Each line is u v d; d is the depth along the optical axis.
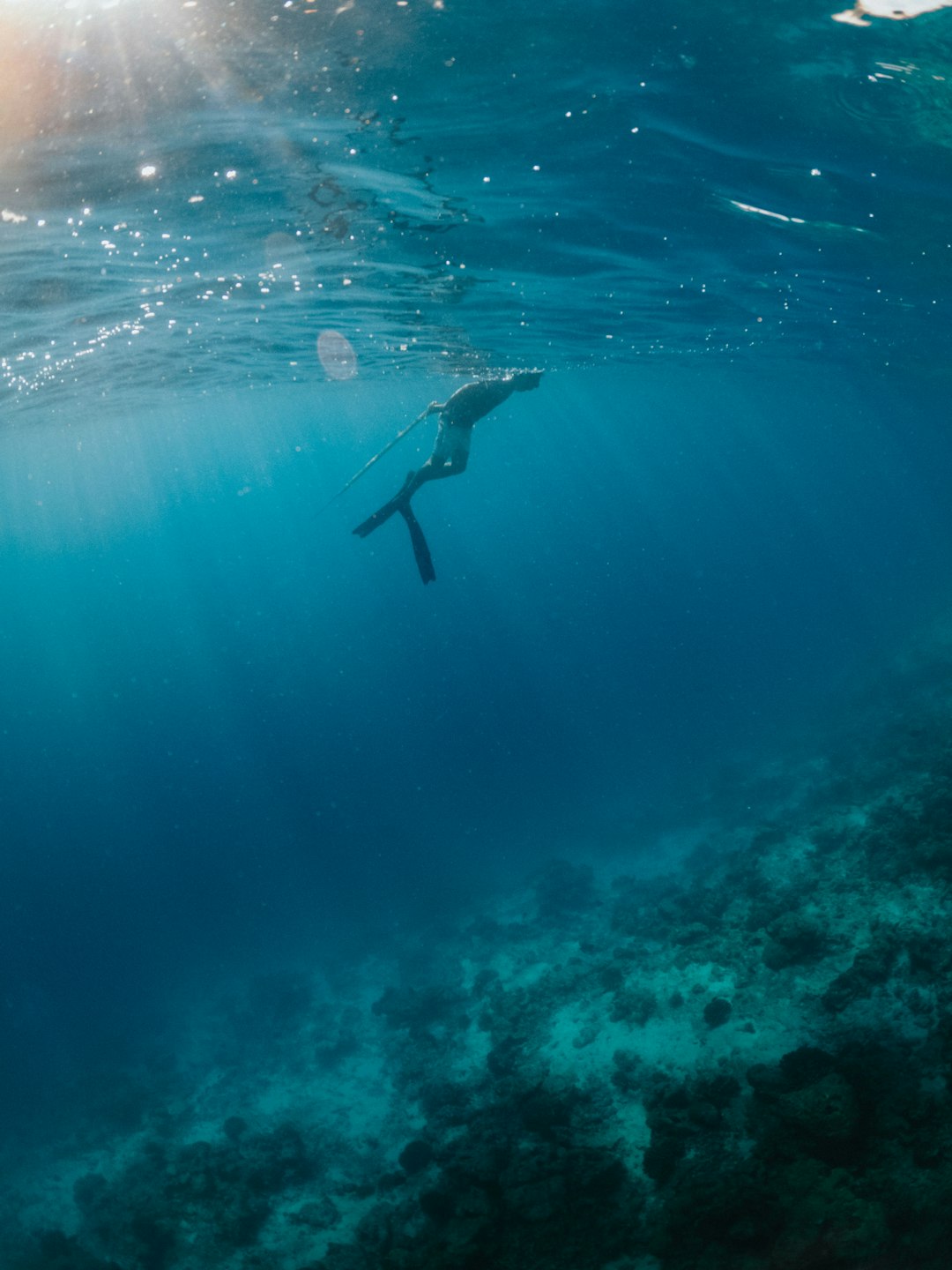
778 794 24.61
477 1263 9.55
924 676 29.62
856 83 7.67
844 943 13.33
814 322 21.25
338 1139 15.33
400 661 63.81
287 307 15.74
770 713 34.84
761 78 7.54
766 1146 8.96
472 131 8.16
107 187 8.31
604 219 11.21
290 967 25.58
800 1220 8.12
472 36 6.44
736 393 51.59
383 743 46.12
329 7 5.73
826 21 6.64
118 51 5.76
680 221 11.54
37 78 5.88
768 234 12.30
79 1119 20.19
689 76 7.48
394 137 8.09
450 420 8.55
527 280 14.30
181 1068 21.31
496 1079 14.91
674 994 14.36
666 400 57.47
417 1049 17.25
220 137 7.58
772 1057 11.64
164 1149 17.20
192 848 37.69
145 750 55.62
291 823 37.78
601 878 24.11
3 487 55.62
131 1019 25.23
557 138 8.54
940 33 6.76
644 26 6.59
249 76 6.50
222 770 48.12
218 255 11.55
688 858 22.70
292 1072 18.89
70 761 56.53
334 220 10.55
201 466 82.12
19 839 44.38
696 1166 9.64
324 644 73.62
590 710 42.56
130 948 29.66
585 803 31.31
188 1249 13.12
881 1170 8.36
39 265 10.71
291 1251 12.59
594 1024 14.85
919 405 55.38
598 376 36.25
